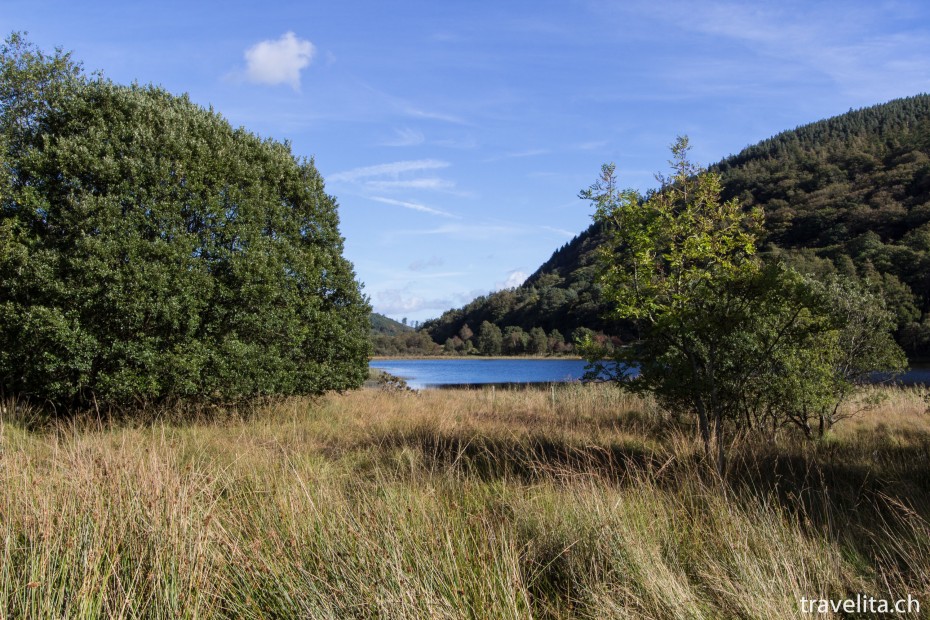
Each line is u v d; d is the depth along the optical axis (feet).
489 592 9.55
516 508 14.12
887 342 34.71
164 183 32.01
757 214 23.13
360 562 10.09
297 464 18.11
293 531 10.93
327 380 40.83
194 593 9.22
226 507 13.10
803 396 28.12
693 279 23.34
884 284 134.10
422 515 12.26
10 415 27.53
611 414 40.86
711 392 22.81
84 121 32.22
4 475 12.83
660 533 12.84
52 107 32.60
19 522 11.07
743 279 22.27
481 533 11.75
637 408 42.45
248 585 9.66
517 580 9.92
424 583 9.59
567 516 13.41
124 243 29.50
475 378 140.77
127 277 29.30
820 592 10.51
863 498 17.95
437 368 204.74
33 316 27.99
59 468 14.60
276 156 41.27
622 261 25.00
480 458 23.76
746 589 10.19
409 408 43.75
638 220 24.16
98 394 30.37
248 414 35.94
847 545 13.30
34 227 30.55
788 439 29.35
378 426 33.06
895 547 12.74
